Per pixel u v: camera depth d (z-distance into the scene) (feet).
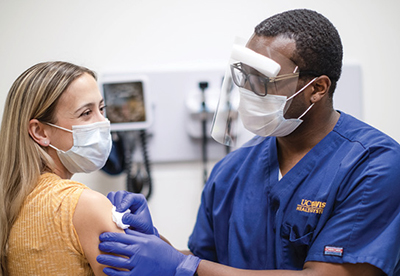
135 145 5.32
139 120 5.08
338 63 3.59
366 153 3.46
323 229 3.40
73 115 3.22
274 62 3.43
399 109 5.46
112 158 5.24
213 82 5.26
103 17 5.33
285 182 3.77
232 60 3.68
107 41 5.34
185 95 5.27
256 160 4.14
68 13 5.32
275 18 3.60
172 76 5.26
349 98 5.34
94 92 3.32
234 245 3.90
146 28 5.34
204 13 5.33
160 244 3.28
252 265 3.82
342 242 3.22
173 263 3.32
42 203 3.05
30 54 5.33
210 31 5.34
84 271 3.10
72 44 5.34
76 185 3.17
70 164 3.41
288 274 3.26
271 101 3.52
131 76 5.14
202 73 5.25
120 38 5.34
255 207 3.92
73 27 5.32
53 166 3.28
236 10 5.33
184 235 5.58
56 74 3.21
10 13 5.29
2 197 3.14
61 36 5.33
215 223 4.12
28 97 3.16
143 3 5.32
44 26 5.32
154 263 3.17
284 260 3.67
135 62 5.36
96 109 3.36
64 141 3.27
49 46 5.33
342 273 3.21
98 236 3.07
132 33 5.34
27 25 5.30
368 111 5.48
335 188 3.43
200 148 5.36
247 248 3.83
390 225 3.21
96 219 3.06
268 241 3.77
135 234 3.25
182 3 5.32
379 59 5.41
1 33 5.29
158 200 5.52
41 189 3.11
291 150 3.91
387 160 3.35
